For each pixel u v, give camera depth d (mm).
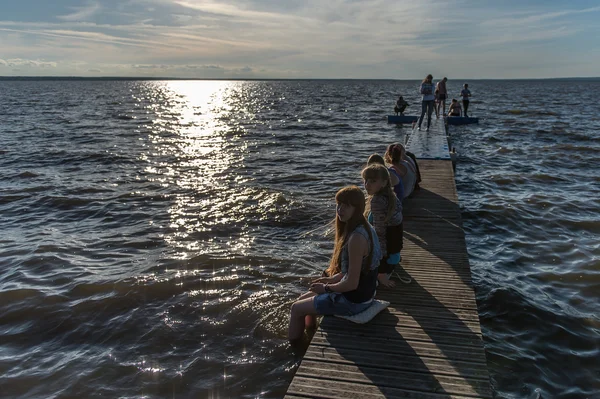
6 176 13688
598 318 5789
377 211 4879
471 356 3912
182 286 6656
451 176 10289
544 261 7605
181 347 5188
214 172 14406
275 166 15398
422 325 4402
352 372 3705
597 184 12750
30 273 7137
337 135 23938
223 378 4637
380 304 4484
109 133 24453
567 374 4738
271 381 4570
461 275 5484
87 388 4543
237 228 9227
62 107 45969
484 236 8836
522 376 4684
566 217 9812
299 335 4816
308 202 10922
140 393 4465
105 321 5758
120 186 12539
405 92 104000
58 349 5211
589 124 28078
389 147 7762
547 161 16109
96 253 7953
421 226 7125
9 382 4637
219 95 98750
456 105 28844
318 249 8133
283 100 67312
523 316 5816
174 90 139250
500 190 12141
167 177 13688
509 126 26875
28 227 9367
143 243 8422
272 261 7551
